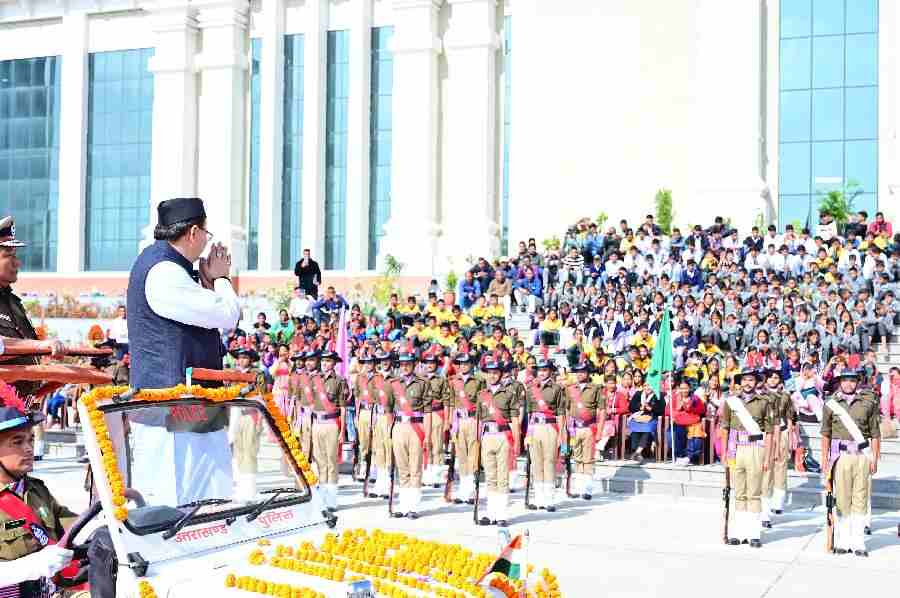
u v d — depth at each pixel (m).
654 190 34.72
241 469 5.65
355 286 36.06
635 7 35.25
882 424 18.92
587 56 35.75
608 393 18.97
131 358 5.98
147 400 5.26
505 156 37.09
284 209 39.50
